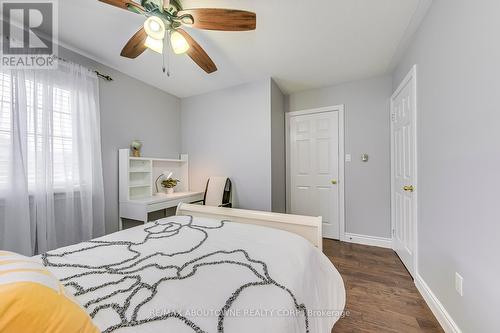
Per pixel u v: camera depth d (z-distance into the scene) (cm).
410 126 193
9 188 157
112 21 166
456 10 121
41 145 175
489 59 96
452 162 125
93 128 214
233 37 187
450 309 128
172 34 152
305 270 96
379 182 268
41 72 177
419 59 172
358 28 175
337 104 292
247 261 95
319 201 304
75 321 48
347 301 161
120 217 246
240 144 292
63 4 149
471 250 109
